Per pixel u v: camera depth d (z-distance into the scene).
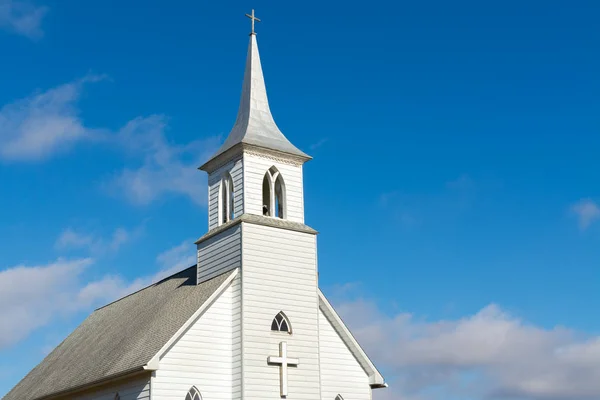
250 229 45.31
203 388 42.25
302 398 44.44
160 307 49.38
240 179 46.94
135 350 44.06
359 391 48.50
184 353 42.03
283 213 47.66
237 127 50.28
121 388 43.28
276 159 48.12
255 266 44.84
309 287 46.72
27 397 55.38
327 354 47.84
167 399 40.75
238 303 44.06
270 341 44.19
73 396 48.94
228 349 43.81
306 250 47.28
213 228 48.88
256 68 52.34
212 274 47.34
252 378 42.84
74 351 58.00
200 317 43.25
